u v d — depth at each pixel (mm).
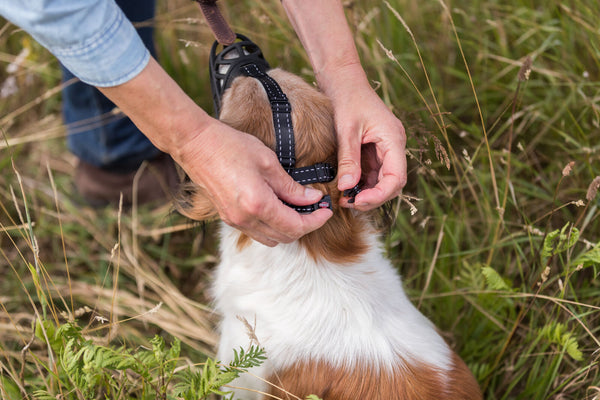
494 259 2930
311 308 1946
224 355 2098
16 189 3432
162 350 1876
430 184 3197
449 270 2896
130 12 2902
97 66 1530
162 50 3764
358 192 1903
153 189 3373
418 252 2965
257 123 1835
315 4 2191
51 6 1432
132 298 2980
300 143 1849
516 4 3781
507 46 3699
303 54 3432
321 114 1906
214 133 1650
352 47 2156
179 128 1630
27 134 3766
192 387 1755
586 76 3139
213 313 2775
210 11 2129
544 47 3273
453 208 3148
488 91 3611
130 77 1565
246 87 1896
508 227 3021
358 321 1938
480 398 2014
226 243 2117
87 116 3078
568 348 2258
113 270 3217
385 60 3408
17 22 1485
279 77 2004
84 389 1792
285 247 1971
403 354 1930
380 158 1972
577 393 2479
